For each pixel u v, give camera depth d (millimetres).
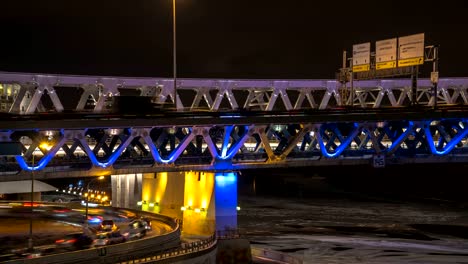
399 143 86562
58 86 97625
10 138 64312
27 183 85688
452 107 86688
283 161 82188
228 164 78562
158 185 89875
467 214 125500
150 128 72812
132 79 102750
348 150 86188
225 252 63438
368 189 186500
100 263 49812
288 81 115625
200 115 74250
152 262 51188
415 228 104250
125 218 77625
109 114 69250
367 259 73438
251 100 114938
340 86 119688
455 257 75562
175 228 65062
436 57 86000
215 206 78000
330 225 107000
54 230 65312
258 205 143875
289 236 92250
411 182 193000
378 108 83625
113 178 94750
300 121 79688
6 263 43844
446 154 91188
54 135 68562
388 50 90188
